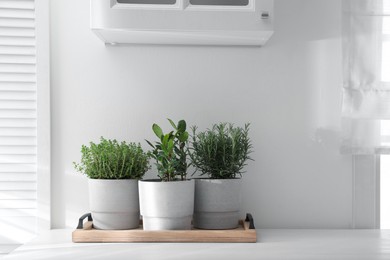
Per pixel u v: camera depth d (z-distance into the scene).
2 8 1.81
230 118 1.82
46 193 1.79
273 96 1.83
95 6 1.53
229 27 1.54
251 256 1.34
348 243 1.54
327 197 1.83
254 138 1.82
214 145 1.64
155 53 1.82
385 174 1.93
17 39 1.82
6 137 1.82
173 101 1.82
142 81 1.82
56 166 1.80
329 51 1.83
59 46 1.81
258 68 1.83
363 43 1.79
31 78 1.82
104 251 1.41
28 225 1.81
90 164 1.62
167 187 1.53
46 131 1.80
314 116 1.83
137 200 1.62
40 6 1.80
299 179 1.83
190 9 1.54
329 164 1.83
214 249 1.43
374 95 1.79
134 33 1.60
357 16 1.79
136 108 1.82
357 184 1.83
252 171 1.82
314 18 1.83
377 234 1.70
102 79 1.81
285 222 1.82
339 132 1.83
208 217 1.60
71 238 1.62
